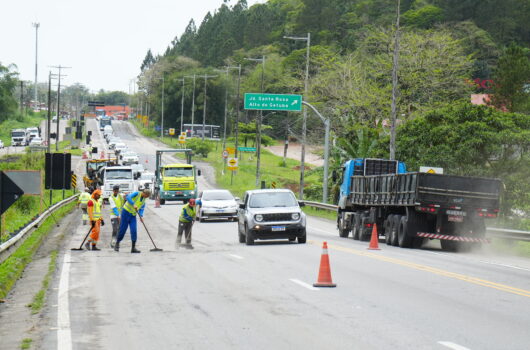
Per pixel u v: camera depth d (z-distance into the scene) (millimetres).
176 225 44250
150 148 174375
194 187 68438
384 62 72750
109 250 28156
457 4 150250
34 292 16922
